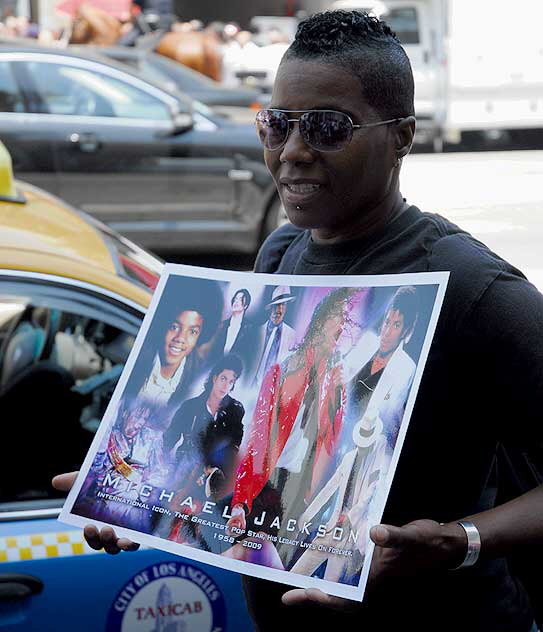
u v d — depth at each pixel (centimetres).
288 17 1862
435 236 171
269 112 171
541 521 161
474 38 1603
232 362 177
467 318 163
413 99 175
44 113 788
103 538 176
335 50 167
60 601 252
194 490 172
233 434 172
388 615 173
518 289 163
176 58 1570
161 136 805
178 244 824
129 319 281
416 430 166
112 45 1574
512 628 180
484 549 157
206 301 184
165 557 258
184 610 259
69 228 303
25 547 253
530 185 1254
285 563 160
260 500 165
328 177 169
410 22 1603
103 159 798
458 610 175
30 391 276
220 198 825
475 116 1620
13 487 268
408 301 163
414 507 168
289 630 182
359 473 158
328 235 180
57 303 276
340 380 165
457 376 166
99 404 279
